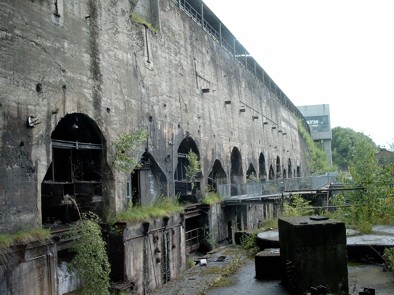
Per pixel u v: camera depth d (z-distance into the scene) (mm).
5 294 9609
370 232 12594
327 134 85688
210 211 23656
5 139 10422
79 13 13812
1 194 10180
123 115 16062
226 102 29766
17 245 10086
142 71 17859
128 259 14570
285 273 8828
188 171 22453
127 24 16891
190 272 13531
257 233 14375
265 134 42125
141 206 17078
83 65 13836
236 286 9180
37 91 11656
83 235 11695
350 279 8977
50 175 14977
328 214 16719
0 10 10570
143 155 18203
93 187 14766
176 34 21953
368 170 16641
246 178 34375
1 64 10453
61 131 15172
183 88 22359
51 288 11133
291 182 28969
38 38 11836
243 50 37531
